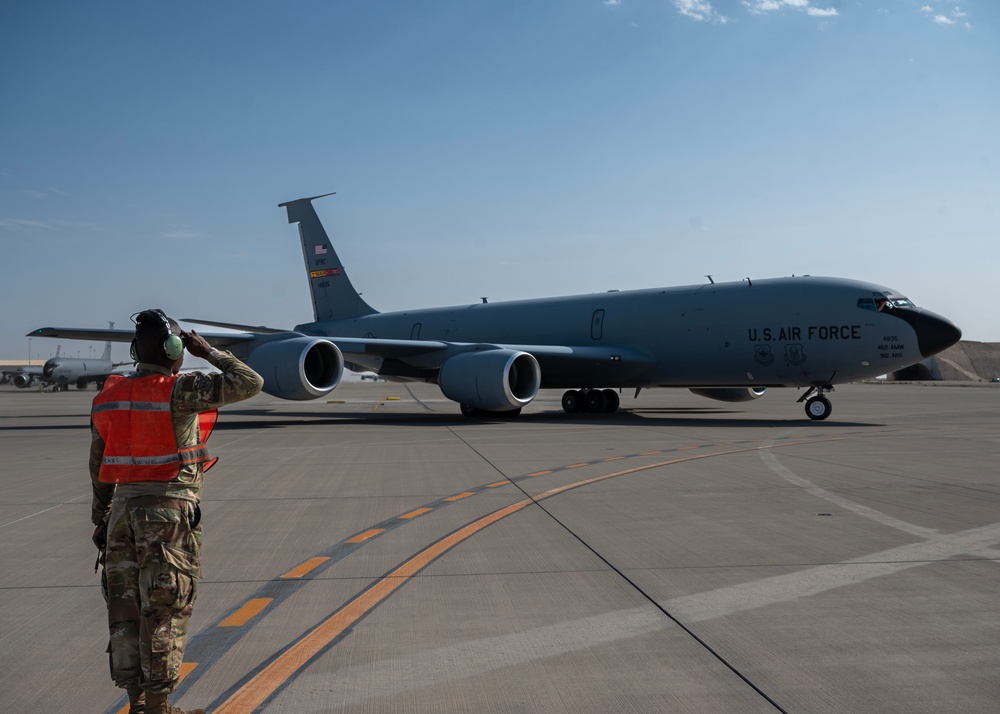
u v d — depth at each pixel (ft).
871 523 25.91
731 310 78.59
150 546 12.01
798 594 18.01
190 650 14.84
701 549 22.48
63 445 58.54
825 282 75.51
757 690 12.74
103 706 12.50
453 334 100.07
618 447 51.47
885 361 71.51
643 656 14.28
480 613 16.88
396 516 28.07
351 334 110.73
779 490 32.81
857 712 11.90
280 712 12.07
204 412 12.76
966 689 12.73
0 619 16.96
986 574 19.65
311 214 116.88
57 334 73.05
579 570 20.34
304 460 45.55
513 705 12.25
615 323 86.12
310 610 17.25
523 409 108.78
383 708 12.18
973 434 60.03
